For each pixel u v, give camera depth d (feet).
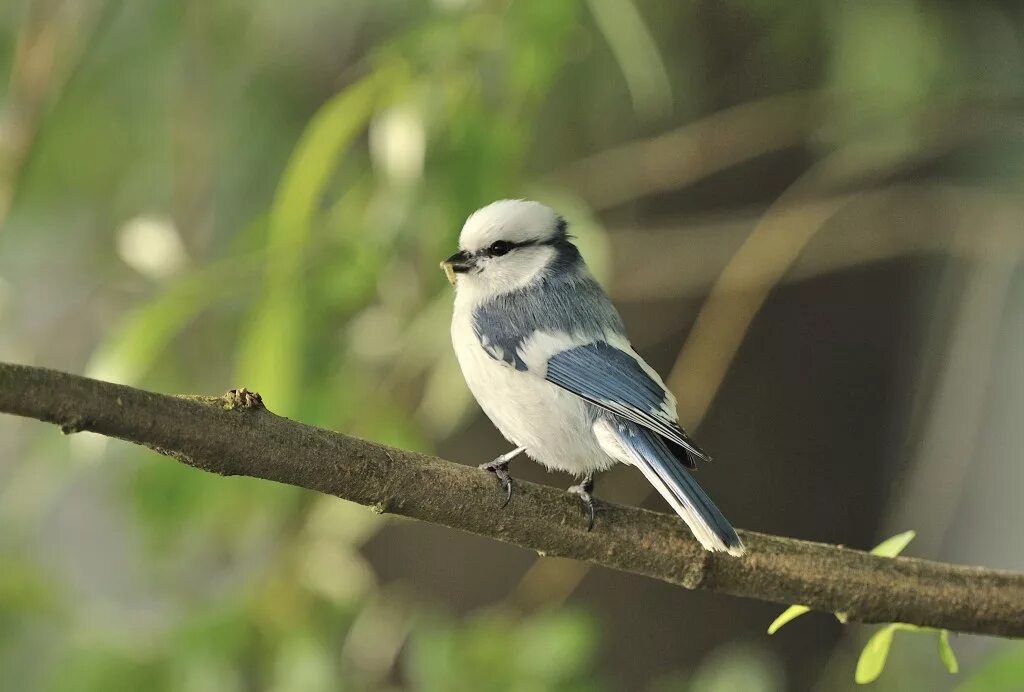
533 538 21.45
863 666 22.12
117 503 36.58
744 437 35.63
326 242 30.66
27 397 16.74
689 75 35.96
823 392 36.06
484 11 29.35
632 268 36.50
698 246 36.42
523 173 33.71
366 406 31.73
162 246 31.68
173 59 37.60
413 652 30.07
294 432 18.95
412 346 32.55
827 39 34.42
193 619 31.14
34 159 36.86
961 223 35.19
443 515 20.68
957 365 34.99
